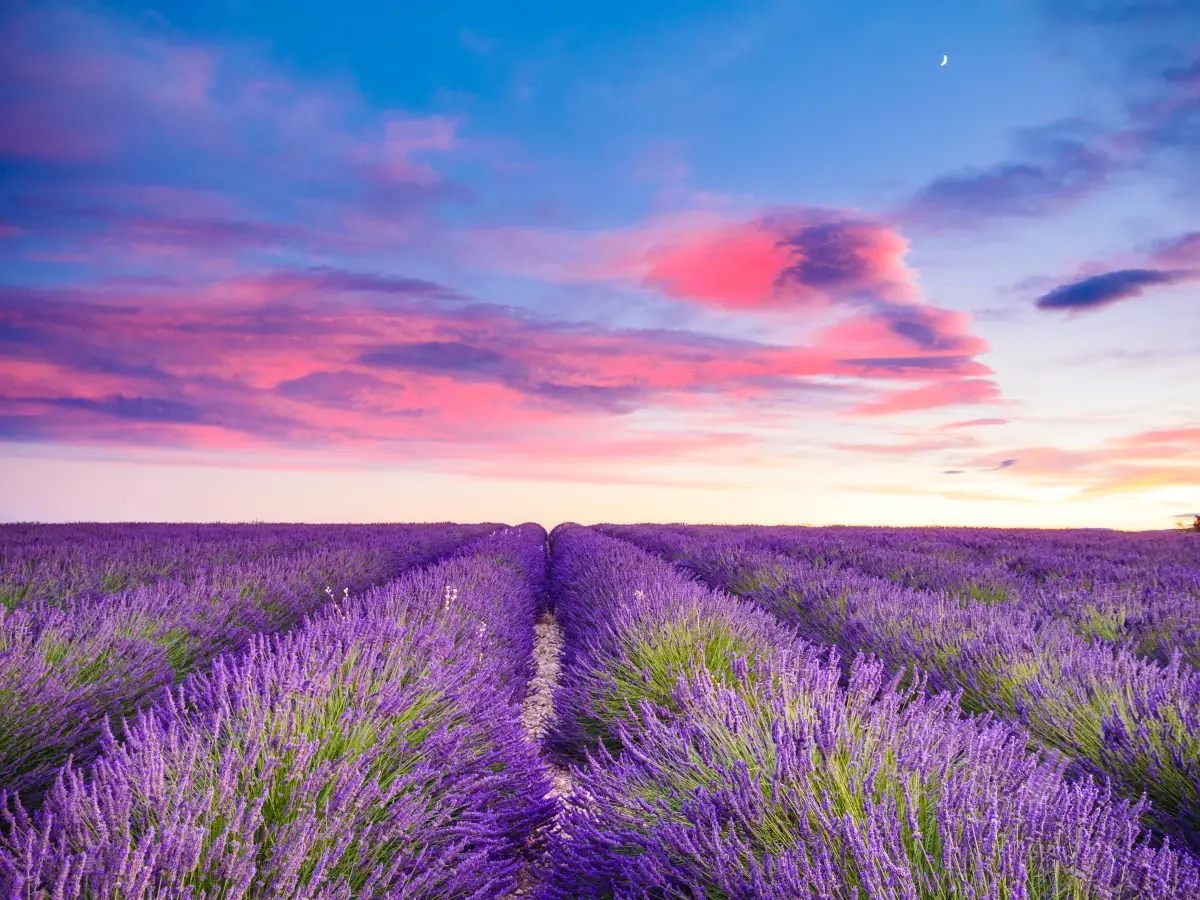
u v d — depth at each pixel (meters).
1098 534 18.75
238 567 7.74
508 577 8.80
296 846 1.80
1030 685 3.64
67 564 8.14
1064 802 1.89
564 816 2.56
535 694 5.52
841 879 1.71
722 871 1.80
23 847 1.65
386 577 10.11
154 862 1.55
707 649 4.11
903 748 2.29
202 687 3.26
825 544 13.48
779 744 2.22
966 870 1.68
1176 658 3.51
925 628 4.88
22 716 3.08
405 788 2.46
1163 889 1.56
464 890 2.14
